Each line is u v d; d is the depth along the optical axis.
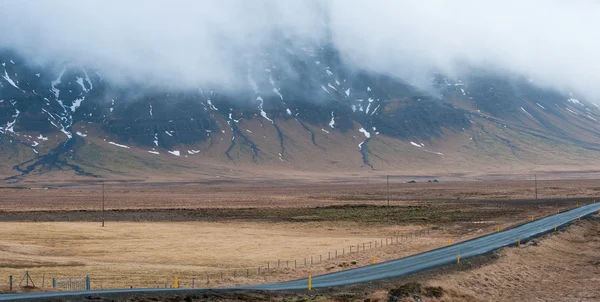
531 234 137.62
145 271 96.06
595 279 99.62
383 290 76.81
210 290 72.69
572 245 130.75
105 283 84.88
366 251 117.88
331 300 69.94
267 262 109.69
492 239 130.50
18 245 125.50
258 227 175.38
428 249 117.44
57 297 65.50
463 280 87.06
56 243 134.12
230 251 124.56
